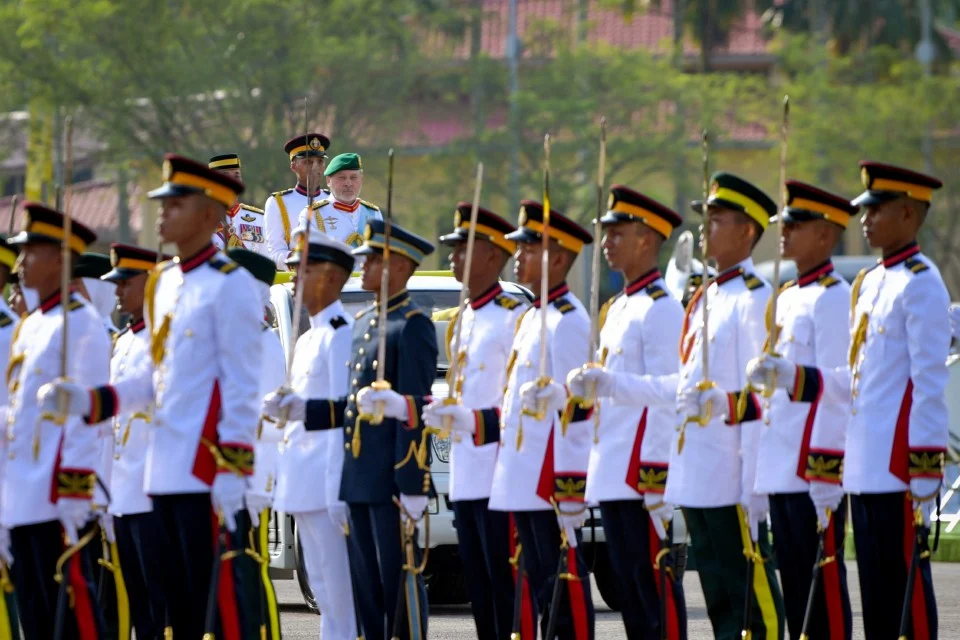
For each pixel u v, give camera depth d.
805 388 19.11
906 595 18.91
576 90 84.19
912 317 18.97
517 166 83.94
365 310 22.11
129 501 21.84
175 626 20.11
